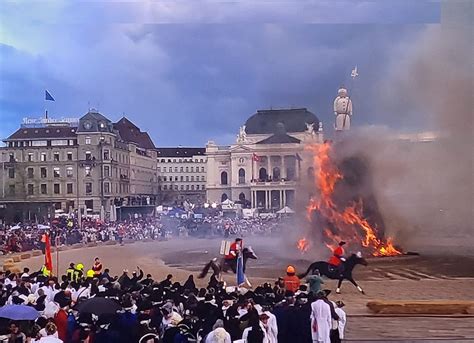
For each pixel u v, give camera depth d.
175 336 11.94
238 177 139.62
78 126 113.50
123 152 122.69
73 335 12.67
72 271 24.77
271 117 138.75
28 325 12.92
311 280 20.05
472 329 18.66
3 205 89.25
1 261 42.44
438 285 28.47
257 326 12.02
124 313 12.89
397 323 19.70
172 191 153.50
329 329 14.26
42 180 112.94
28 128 115.81
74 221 72.88
